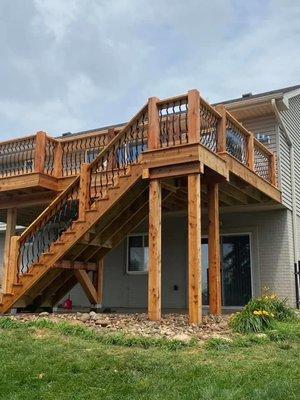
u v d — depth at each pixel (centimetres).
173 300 1182
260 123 1128
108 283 1271
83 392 345
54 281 882
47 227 948
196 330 594
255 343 522
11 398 331
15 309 808
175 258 1202
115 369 401
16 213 1148
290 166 1166
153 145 710
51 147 1040
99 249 918
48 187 988
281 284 1070
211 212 787
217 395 327
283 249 1084
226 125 810
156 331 577
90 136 989
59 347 481
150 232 690
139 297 1217
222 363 424
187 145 675
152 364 416
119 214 808
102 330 586
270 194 986
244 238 1140
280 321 673
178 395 331
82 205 771
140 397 330
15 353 459
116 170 788
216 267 770
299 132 1297
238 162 820
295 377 376
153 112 721
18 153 1086
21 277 790
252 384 355
